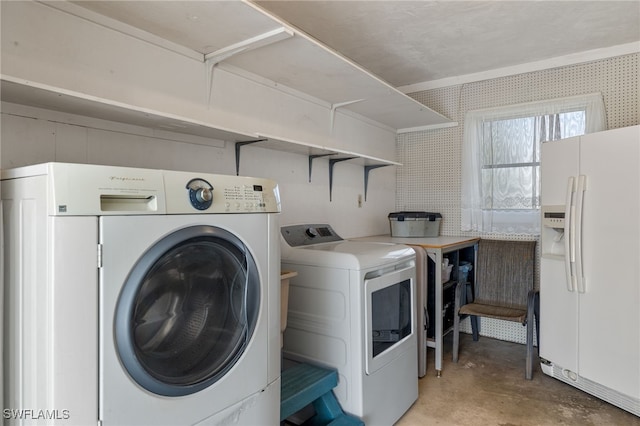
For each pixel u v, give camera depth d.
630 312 2.16
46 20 1.45
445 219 3.74
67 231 0.93
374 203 3.70
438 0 2.21
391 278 2.16
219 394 1.26
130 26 1.71
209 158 2.11
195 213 1.19
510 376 2.82
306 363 2.09
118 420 1.01
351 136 3.27
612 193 2.23
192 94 1.98
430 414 2.31
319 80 2.45
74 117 1.56
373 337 2.02
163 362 1.13
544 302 2.72
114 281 1.00
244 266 1.37
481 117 3.50
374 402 2.01
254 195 1.41
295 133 2.66
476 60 3.18
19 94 1.29
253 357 1.38
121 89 1.68
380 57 3.08
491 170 3.48
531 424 2.21
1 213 1.10
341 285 1.97
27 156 1.44
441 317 2.82
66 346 0.92
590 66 3.04
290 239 2.33
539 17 2.44
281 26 1.71
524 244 3.26
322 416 1.96
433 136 3.79
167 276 1.14
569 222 2.44
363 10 2.31
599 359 2.32
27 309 1.00
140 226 1.06
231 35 1.80
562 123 3.16
